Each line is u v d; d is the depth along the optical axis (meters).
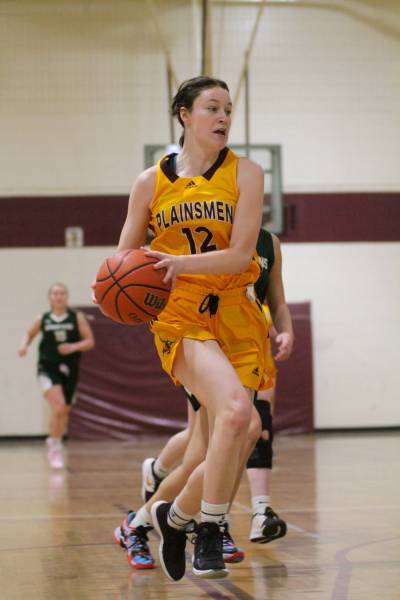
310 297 21.11
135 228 5.50
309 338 20.80
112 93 20.80
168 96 20.78
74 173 20.72
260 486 7.01
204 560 4.99
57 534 7.89
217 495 4.98
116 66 20.78
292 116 21.11
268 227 20.73
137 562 6.30
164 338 5.36
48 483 12.34
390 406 21.19
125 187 20.78
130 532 6.45
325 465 14.07
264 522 6.77
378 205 21.27
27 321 20.62
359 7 21.20
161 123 20.81
